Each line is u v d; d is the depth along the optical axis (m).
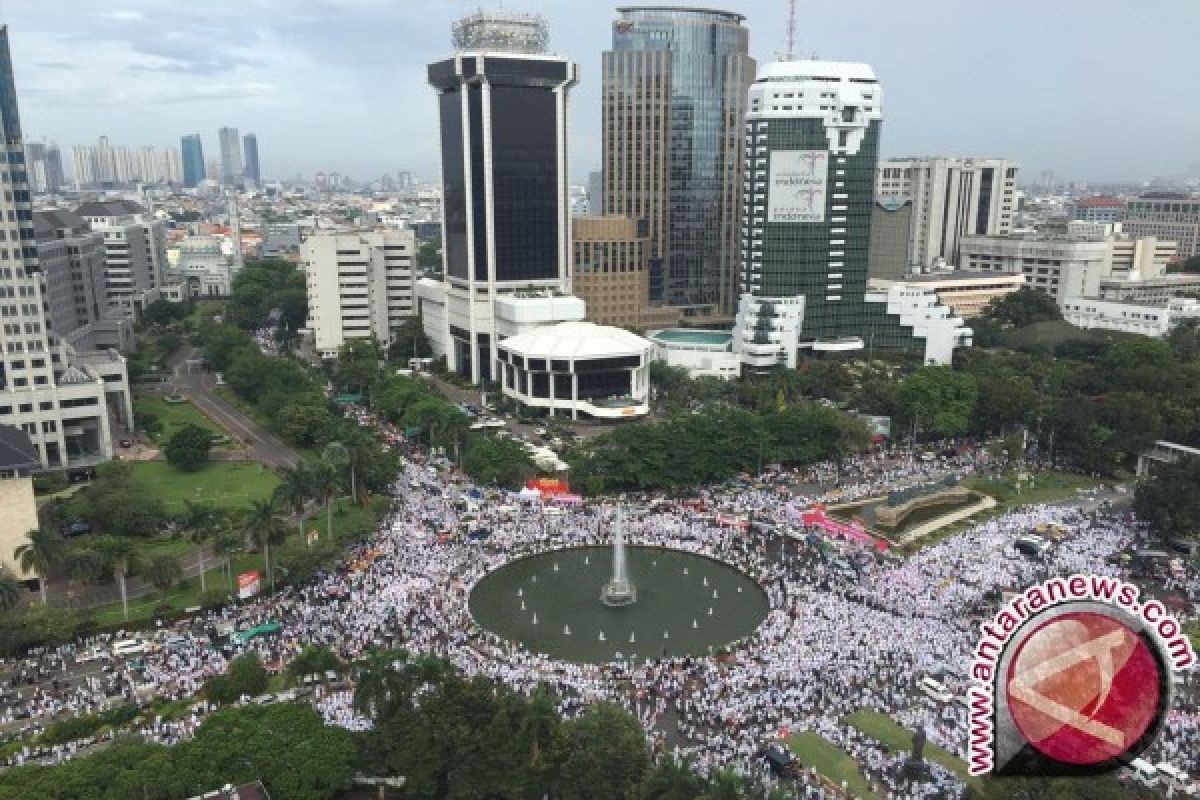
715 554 184.50
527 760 106.12
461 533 190.12
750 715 124.38
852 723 122.88
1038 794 92.69
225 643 143.25
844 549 182.00
